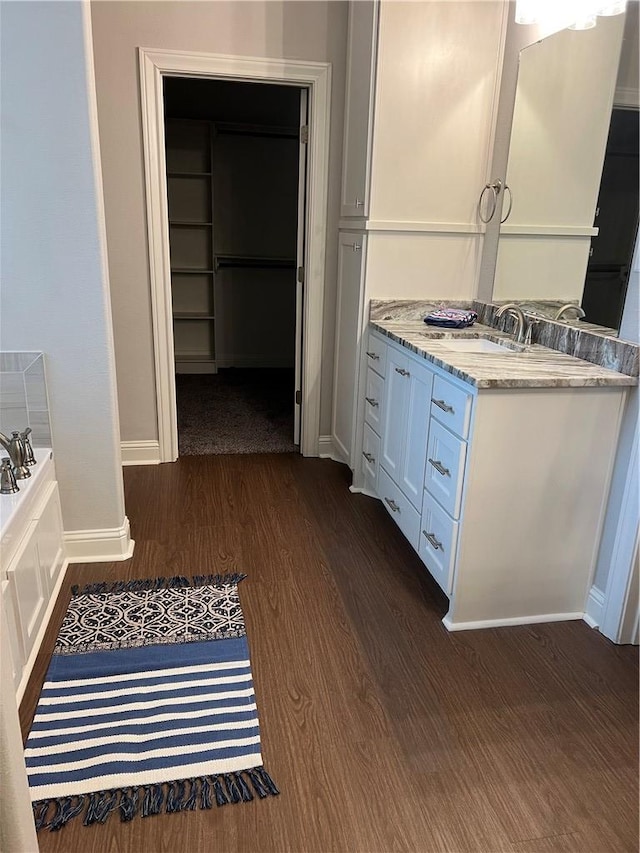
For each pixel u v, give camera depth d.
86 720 1.72
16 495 1.91
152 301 3.29
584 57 2.25
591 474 2.12
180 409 4.50
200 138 5.11
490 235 2.97
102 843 1.39
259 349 5.75
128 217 3.15
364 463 3.21
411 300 3.04
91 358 2.28
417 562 2.60
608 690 1.92
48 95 2.00
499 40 2.75
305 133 3.28
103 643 2.03
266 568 2.52
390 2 2.59
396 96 2.72
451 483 2.13
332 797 1.52
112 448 2.41
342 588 2.40
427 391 2.33
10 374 2.24
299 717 1.76
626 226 2.06
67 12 1.95
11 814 0.86
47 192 2.09
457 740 1.71
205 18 2.95
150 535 2.74
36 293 2.18
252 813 1.47
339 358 3.49
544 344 2.51
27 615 1.89
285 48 3.06
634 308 2.03
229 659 1.98
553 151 2.45
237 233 5.40
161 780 1.55
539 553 2.18
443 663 2.01
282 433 4.11
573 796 1.55
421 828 1.45
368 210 2.86
